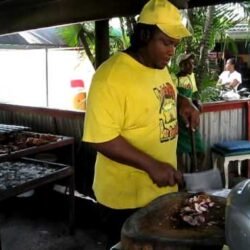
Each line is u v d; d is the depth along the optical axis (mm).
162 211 1100
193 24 3711
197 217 1045
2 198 2434
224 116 3664
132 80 1268
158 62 1295
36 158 3352
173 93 1438
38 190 3488
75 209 3344
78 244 2916
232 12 3607
